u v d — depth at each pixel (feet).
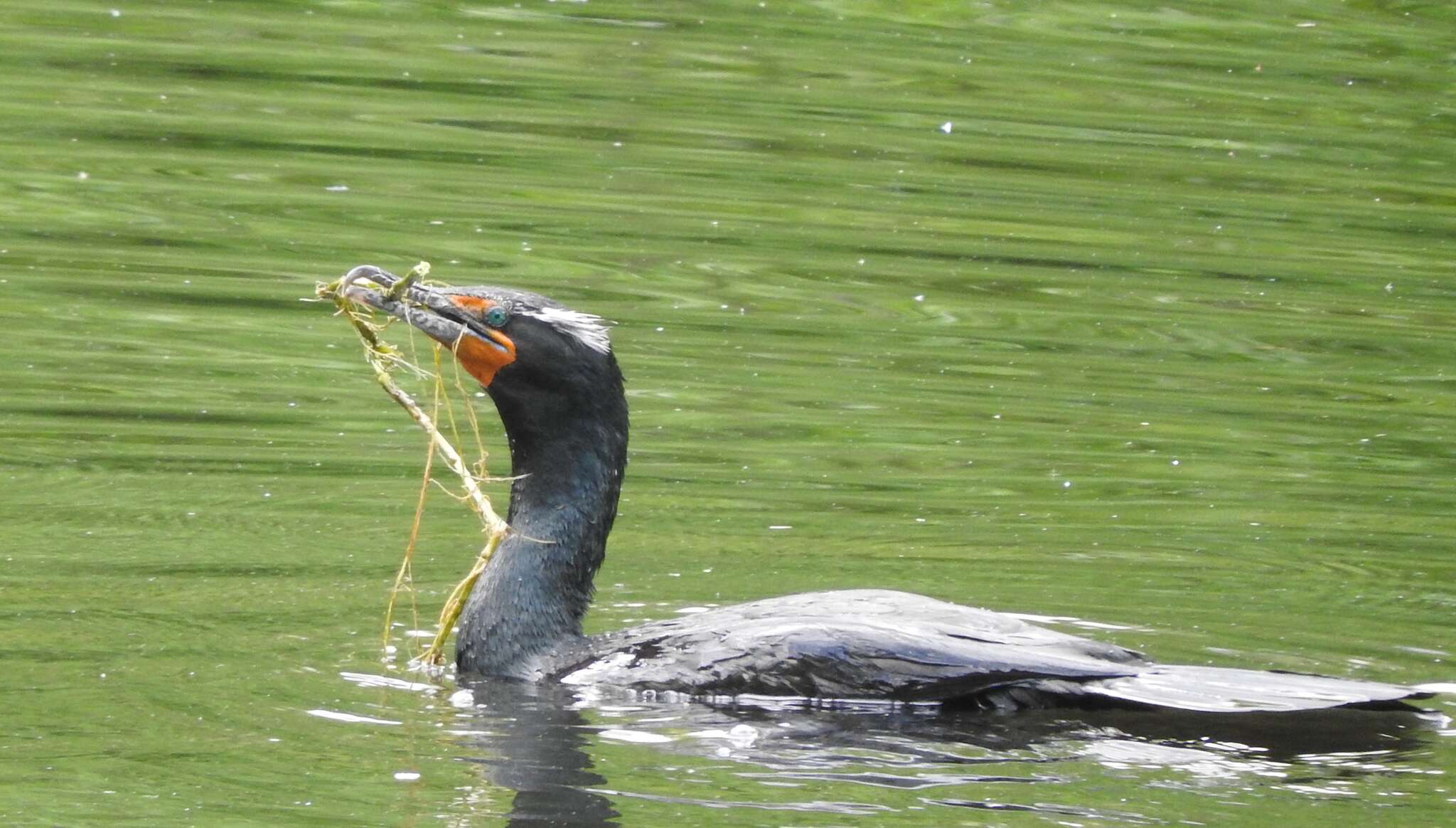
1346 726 31.81
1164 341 60.39
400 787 28.50
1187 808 27.89
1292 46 88.07
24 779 28.48
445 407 52.70
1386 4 92.73
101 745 29.94
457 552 42.04
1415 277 67.00
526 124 75.51
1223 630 37.63
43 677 33.01
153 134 71.87
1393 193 74.90
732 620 34.35
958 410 53.67
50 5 85.46
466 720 31.73
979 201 71.36
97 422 49.65
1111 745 30.73
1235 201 73.05
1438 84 84.38
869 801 28.02
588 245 64.44
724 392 54.08
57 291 58.95
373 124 74.38
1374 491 48.11
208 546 41.37
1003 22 89.86
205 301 59.06
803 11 90.58
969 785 28.81
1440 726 31.96
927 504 46.06
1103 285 64.80
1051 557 42.42
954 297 62.90
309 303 59.52
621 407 36.99
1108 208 71.56
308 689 32.99
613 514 36.76
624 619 37.68
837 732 31.27
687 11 89.61
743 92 80.07
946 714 32.24
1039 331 60.64
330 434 50.03
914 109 79.20
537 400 36.29
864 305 61.77
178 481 45.80
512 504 36.76
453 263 61.77
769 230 67.10
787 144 75.20
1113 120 79.51
